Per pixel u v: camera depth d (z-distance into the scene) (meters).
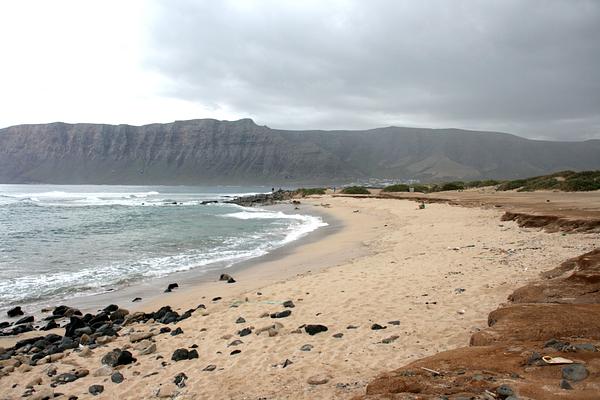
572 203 28.08
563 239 15.08
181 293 13.03
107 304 12.30
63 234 27.11
